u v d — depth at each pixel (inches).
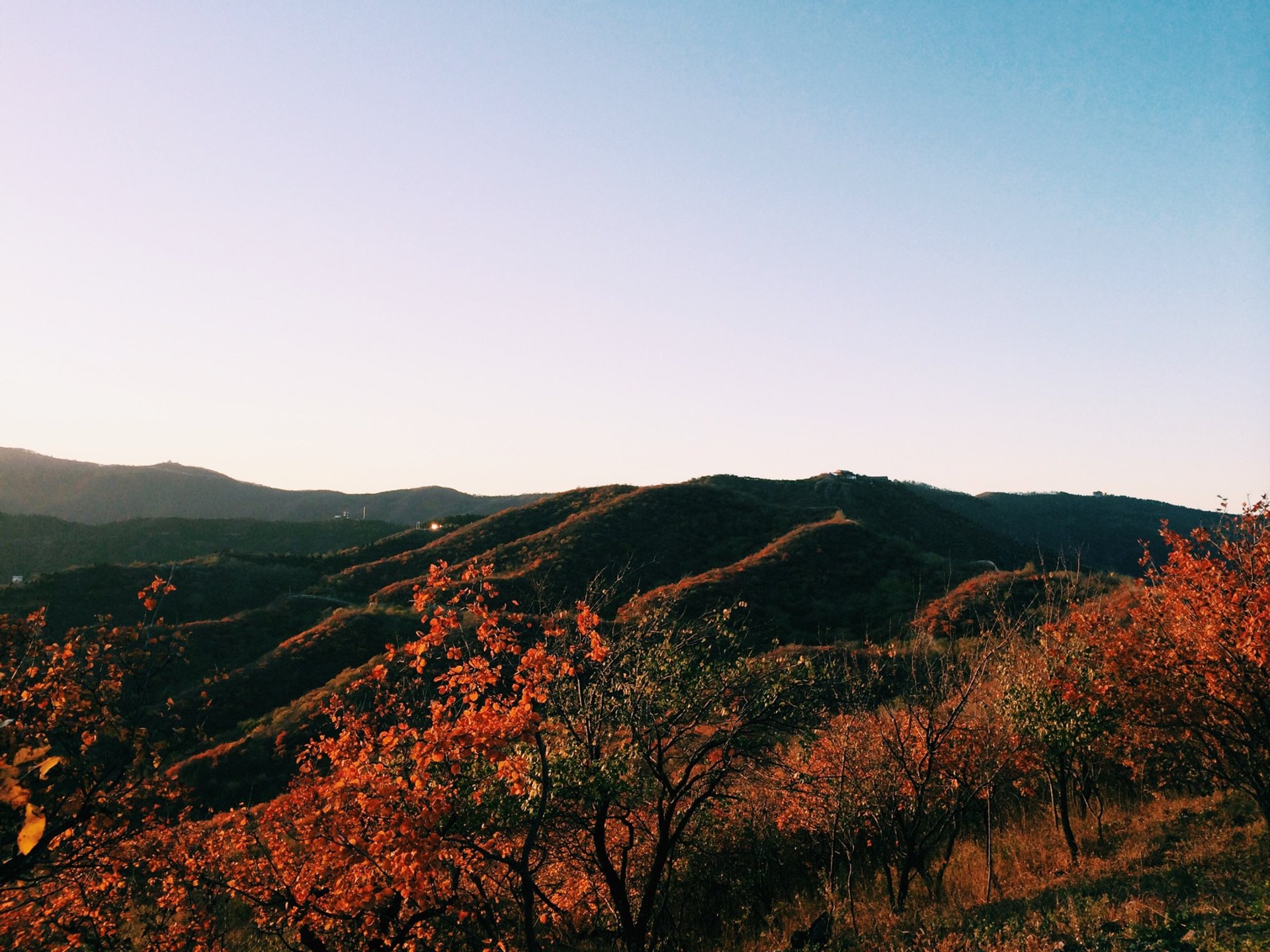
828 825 509.0
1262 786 392.5
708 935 507.5
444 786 336.2
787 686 422.3
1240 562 396.5
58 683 274.5
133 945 408.8
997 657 508.7
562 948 414.6
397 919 356.5
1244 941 278.2
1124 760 538.0
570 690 405.7
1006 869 502.6
